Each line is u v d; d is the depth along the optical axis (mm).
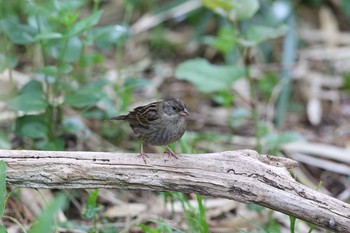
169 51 16078
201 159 7973
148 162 7953
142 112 9172
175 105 9047
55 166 7828
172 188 7980
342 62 15672
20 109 10297
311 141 13484
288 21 15578
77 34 9891
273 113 14227
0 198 7492
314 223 7605
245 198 7816
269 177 7797
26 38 10562
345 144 13344
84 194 10938
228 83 12477
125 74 14625
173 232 9422
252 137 13430
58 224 9570
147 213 10633
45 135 10562
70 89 11172
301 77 15266
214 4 11578
